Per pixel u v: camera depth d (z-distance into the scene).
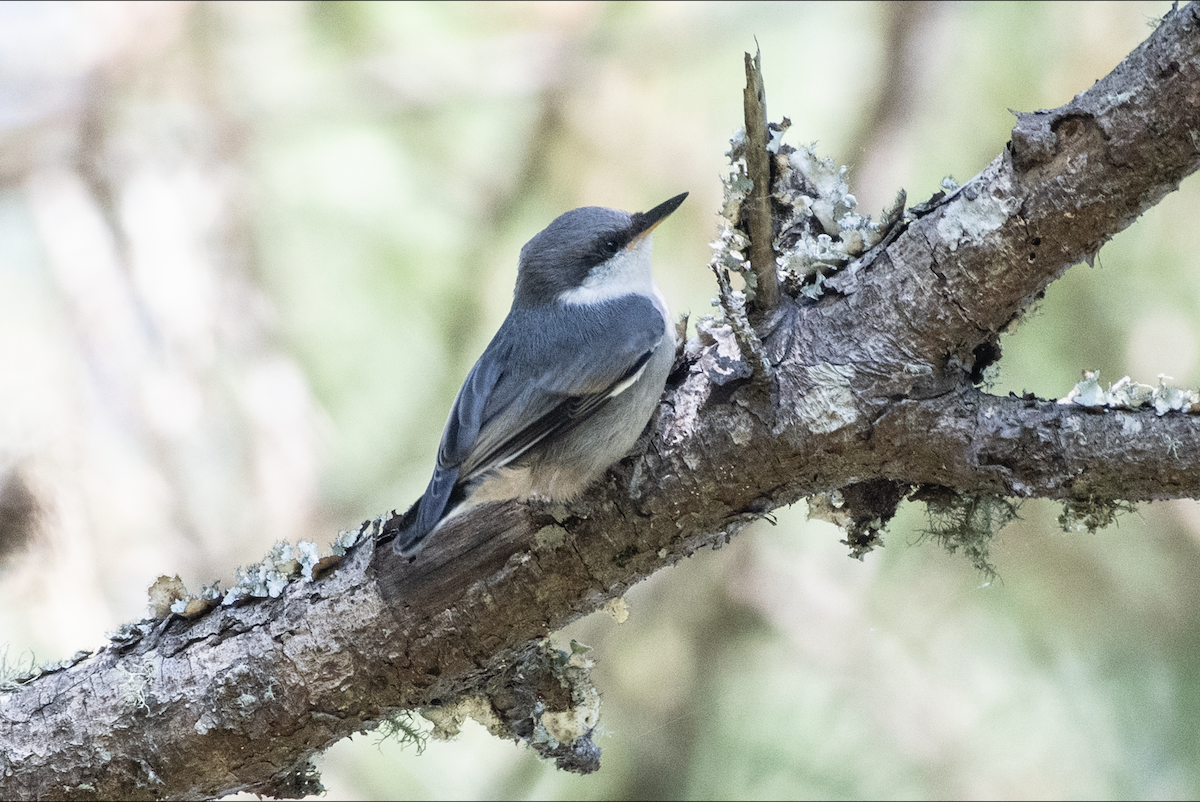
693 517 6.19
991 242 5.64
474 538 6.26
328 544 9.83
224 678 6.29
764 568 10.20
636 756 9.92
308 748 6.47
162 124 10.48
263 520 9.70
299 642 6.28
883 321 5.87
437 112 11.35
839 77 10.72
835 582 10.16
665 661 10.19
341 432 10.81
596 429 6.11
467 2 11.23
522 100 11.28
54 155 10.21
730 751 9.76
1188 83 5.22
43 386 9.49
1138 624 9.34
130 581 9.27
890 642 9.91
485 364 7.44
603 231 8.03
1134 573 9.45
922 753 9.46
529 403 7.03
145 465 9.51
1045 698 9.41
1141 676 9.23
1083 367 9.35
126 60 10.38
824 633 10.00
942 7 10.05
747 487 6.12
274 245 10.89
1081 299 9.43
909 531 9.91
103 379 9.62
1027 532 9.62
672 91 10.91
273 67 11.05
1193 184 9.20
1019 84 10.01
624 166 10.88
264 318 10.19
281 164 11.11
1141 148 5.34
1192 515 9.17
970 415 5.81
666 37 10.84
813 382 5.91
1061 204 5.52
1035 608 9.60
